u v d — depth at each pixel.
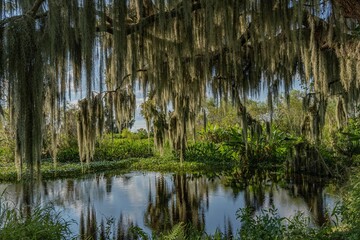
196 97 5.64
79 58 3.84
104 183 10.39
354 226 3.93
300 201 7.35
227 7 4.04
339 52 4.92
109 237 5.36
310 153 10.52
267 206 7.04
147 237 5.11
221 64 5.51
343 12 3.94
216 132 16.69
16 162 3.62
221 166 13.34
